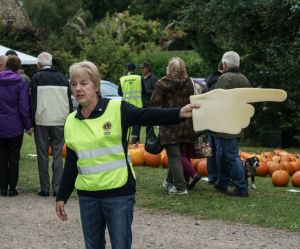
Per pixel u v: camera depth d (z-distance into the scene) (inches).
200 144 410.6
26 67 1328.7
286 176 449.1
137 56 1681.8
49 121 409.1
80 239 302.0
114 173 189.3
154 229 315.9
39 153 414.3
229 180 410.9
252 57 755.4
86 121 192.1
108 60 1534.2
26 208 374.3
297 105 695.1
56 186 417.4
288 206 368.8
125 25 2004.2
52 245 291.4
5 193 415.5
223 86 387.9
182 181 402.0
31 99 411.2
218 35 789.9
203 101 176.6
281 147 740.7
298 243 288.0
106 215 191.9
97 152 189.6
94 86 192.1
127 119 190.2
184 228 317.4
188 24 797.2
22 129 410.9
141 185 443.2
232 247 282.0
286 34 726.5
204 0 770.2
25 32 1533.0
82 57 1541.6
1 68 420.8
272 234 304.7
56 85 411.2
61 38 1852.9
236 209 358.3
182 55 1664.6
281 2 695.1
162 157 535.8
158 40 2145.7
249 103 175.5
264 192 422.6
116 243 189.6
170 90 386.3
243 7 720.3
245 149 705.6
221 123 174.7
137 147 562.6
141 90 673.0
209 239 295.7
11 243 295.4
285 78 701.3
